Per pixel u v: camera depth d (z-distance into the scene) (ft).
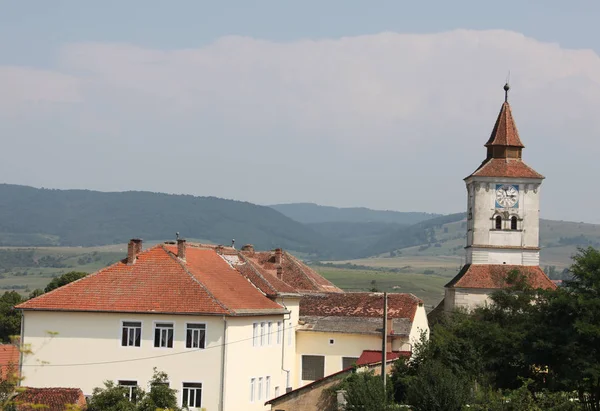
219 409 240.32
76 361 249.14
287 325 294.87
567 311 237.45
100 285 255.29
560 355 238.27
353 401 209.77
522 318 277.44
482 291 364.17
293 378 303.48
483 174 374.22
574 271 242.37
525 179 374.63
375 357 278.46
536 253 374.02
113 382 222.07
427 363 221.25
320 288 350.23
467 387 214.48
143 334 246.68
